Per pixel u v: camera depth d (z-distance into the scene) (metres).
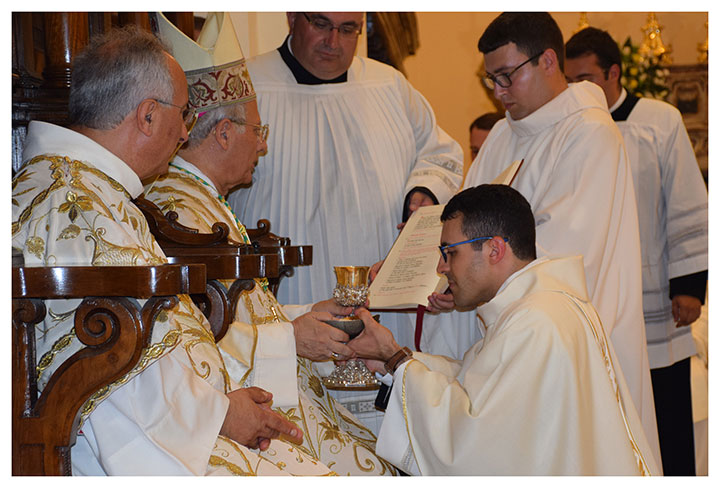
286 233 3.63
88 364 1.64
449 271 2.48
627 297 3.35
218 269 2.18
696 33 6.86
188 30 3.79
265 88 3.70
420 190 3.73
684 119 6.89
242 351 2.37
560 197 3.20
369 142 3.74
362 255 3.67
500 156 3.65
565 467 2.06
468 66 6.35
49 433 1.65
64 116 2.66
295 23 3.67
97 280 1.61
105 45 2.00
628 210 3.37
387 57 6.05
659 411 4.51
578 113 3.36
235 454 1.82
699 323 5.20
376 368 2.53
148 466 1.71
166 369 1.77
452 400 2.19
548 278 2.37
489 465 2.07
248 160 2.82
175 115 2.04
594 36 4.69
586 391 2.16
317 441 2.51
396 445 2.28
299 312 2.82
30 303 1.67
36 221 1.77
